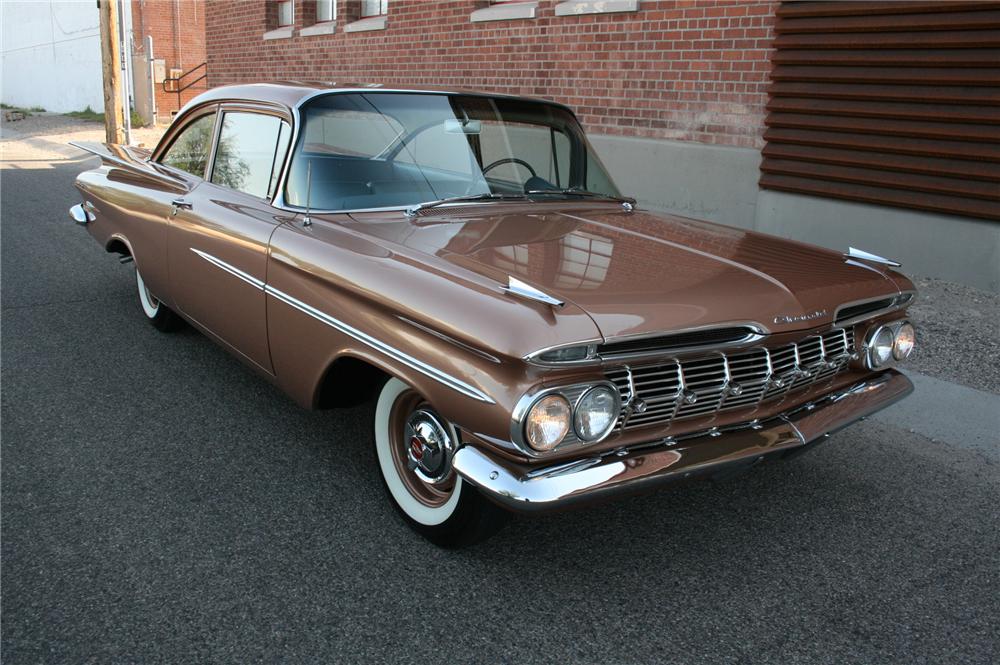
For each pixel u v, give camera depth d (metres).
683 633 2.44
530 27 8.69
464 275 2.49
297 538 2.86
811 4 6.37
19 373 4.33
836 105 6.32
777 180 6.79
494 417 2.22
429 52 10.17
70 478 3.23
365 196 3.24
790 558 2.89
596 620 2.49
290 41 13.10
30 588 2.52
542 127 3.88
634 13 7.62
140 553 2.73
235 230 3.42
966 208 5.77
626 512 3.18
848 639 2.45
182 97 23.47
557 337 2.14
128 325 5.22
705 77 7.17
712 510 3.23
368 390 3.21
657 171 7.67
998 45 5.43
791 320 2.59
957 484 3.52
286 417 3.89
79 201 10.05
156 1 24.09
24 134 18.55
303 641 2.33
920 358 4.76
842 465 3.68
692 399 2.45
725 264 2.82
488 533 2.70
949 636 2.48
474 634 2.39
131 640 2.30
